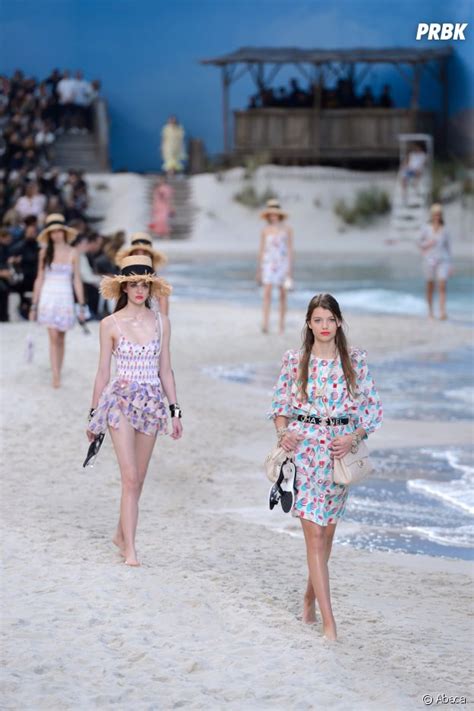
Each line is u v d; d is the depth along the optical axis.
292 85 117.00
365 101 114.94
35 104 112.31
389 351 44.72
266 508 23.22
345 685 13.59
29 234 49.34
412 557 20.34
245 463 27.09
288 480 15.45
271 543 20.38
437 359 42.94
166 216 110.31
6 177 100.88
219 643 14.78
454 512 23.47
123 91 128.75
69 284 33.41
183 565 18.20
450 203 110.88
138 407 18.36
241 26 126.44
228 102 128.12
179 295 66.12
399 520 22.88
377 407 15.58
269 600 16.75
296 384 15.49
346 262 90.81
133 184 114.50
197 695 13.12
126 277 18.48
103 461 25.84
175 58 128.62
